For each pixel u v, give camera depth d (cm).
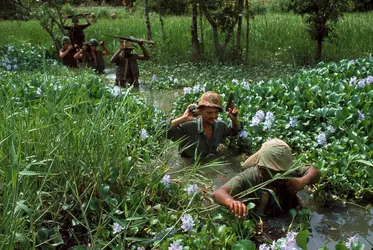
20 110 473
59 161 390
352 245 335
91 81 754
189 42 1569
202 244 357
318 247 381
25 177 354
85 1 3641
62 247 375
